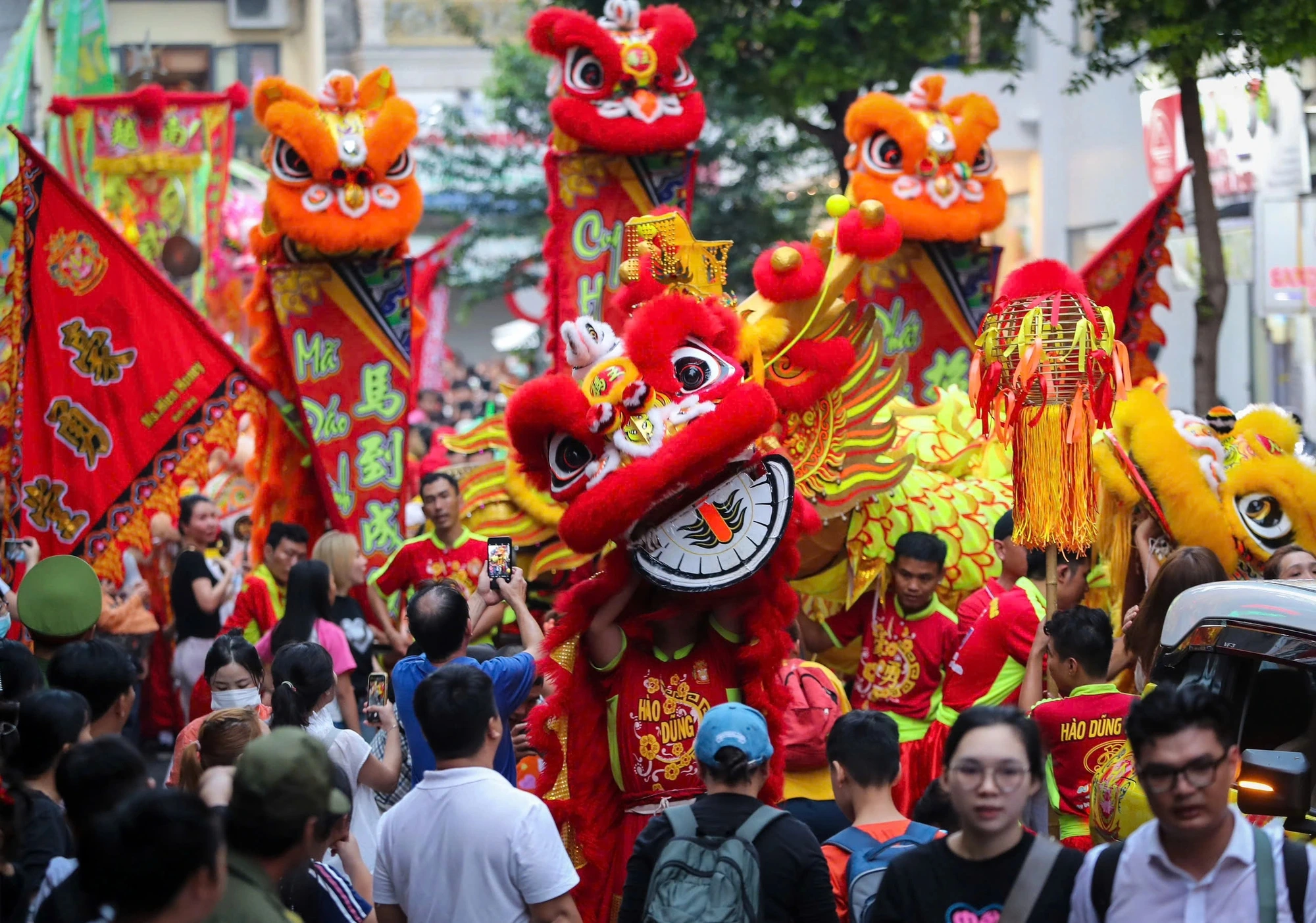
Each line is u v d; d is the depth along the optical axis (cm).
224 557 1630
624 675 808
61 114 1952
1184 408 2644
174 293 1373
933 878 509
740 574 765
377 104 1406
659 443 735
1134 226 1452
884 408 1253
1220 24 1570
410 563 1263
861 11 2089
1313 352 2347
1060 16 3073
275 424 1454
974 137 1463
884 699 1073
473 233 3700
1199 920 475
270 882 505
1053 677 811
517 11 5306
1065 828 778
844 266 946
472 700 617
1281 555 988
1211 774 468
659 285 814
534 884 601
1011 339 901
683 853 574
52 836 624
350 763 769
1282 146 2025
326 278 1427
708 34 2172
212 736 656
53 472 1350
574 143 1400
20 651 795
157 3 4631
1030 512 900
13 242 1341
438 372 3066
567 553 1277
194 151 2094
